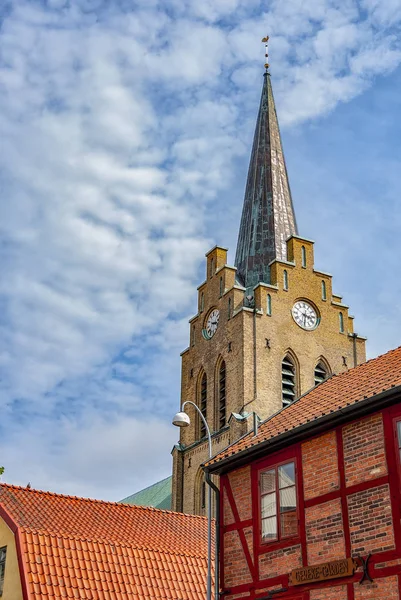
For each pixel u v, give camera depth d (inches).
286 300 2726.4
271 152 3348.9
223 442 2509.8
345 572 909.2
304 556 976.9
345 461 956.6
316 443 1006.4
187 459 2711.6
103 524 1472.7
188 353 2915.8
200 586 1371.8
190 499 2632.9
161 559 1382.9
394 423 906.1
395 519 873.5
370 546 895.1
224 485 1157.1
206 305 2881.4
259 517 1069.8
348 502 936.9
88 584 1256.8
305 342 2696.9
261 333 2615.7
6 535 1317.7
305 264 2842.0
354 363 2778.1
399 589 849.5
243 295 2741.1
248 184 3326.8
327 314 2800.2
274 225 3117.6
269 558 1032.8
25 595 1194.0
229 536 1117.1
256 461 1102.4
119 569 1315.2
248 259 3048.7
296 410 1162.6
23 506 1432.1
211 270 2925.7
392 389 887.1
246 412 2453.2
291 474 1034.7
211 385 2709.2
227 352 2655.0
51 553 1275.8
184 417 1233.4
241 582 1071.6
